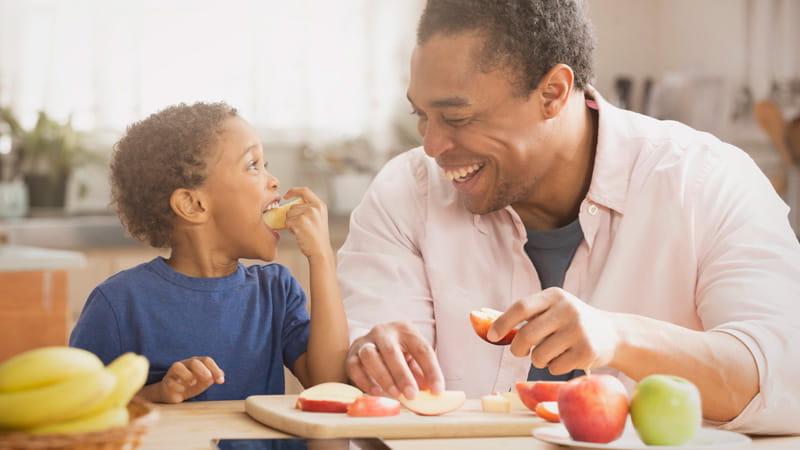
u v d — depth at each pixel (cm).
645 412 96
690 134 160
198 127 153
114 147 162
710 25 417
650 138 157
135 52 410
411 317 162
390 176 175
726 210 148
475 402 125
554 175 153
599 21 438
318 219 155
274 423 115
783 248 141
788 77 387
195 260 155
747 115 401
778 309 130
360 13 431
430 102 141
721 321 134
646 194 153
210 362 135
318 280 152
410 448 103
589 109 161
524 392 117
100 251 349
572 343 110
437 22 140
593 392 98
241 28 421
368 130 433
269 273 160
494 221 163
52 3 402
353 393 119
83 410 84
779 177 387
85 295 346
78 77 406
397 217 169
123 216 160
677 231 150
